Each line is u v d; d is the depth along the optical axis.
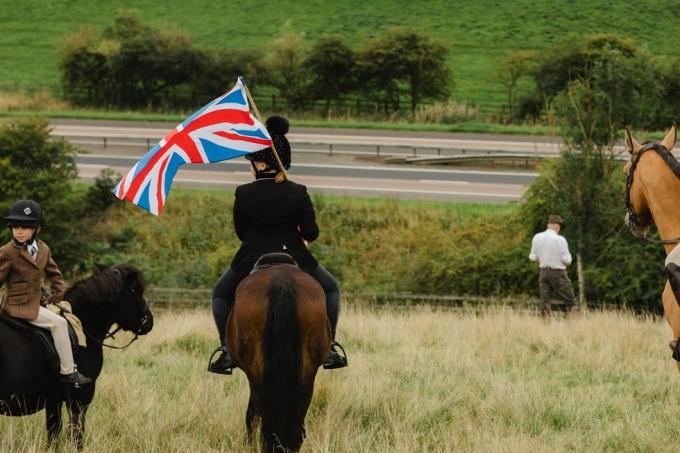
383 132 40.62
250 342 5.43
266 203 6.23
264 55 46.53
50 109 45.53
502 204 27.34
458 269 21.62
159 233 26.66
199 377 8.87
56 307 6.40
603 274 18.55
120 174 29.19
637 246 18.61
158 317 14.81
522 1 64.25
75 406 6.48
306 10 63.88
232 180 31.61
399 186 29.98
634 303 18.56
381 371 9.09
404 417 7.33
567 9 62.09
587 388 8.58
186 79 46.84
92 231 26.91
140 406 7.35
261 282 5.58
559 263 14.05
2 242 24.00
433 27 60.00
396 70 44.19
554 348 10.76
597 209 18.55
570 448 6.80
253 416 6.66
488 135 39.78
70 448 6.28
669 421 7.27
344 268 23.78
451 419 7.38
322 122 42.28
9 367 5.86
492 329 11.91
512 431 7.00
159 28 48.31
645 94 17.94
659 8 61.75
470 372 9.20
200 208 27.92
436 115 43.81
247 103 6.40
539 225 21.03
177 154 6.33
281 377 5.21
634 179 6.39
